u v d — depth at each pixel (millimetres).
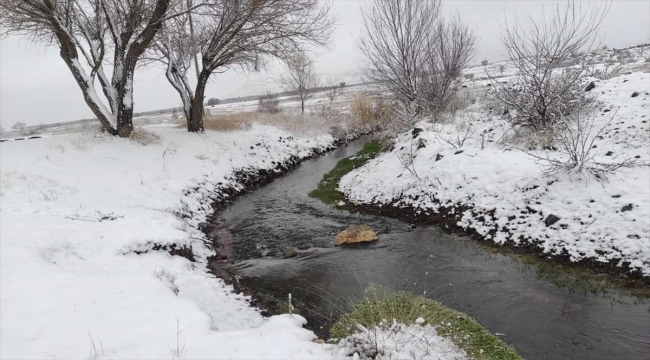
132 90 14312
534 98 10617
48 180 9688
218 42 15664
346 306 5855
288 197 13461
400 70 16078
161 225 8008
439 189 9703
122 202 9609
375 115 28078
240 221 11086
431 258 7340
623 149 8578
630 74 12773
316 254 8180
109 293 4969
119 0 13359
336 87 37969
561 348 4488
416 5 15148
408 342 3924
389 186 11203
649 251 5777
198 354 3531
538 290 5828
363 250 8109
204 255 8352
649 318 4914
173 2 13812
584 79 13188
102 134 13922
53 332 3867
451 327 4625
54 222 7137
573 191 7359
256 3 14094
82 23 13773
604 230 6426
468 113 15172
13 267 5191
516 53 10727
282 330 4164
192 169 13922
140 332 3957
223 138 18250
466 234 8148
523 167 8656
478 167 9500
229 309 5855
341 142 27297
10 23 12188
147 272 6137
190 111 17578
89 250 6523
